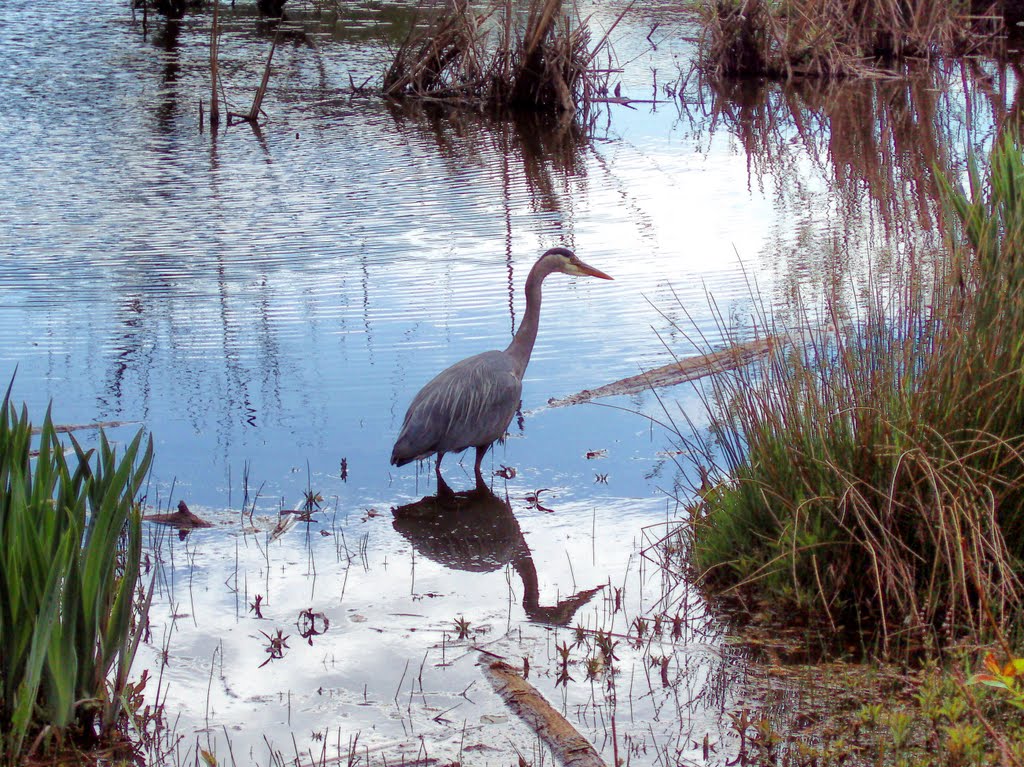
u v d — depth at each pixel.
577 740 5.34
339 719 5.67
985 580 6.11
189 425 9.61
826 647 6.21
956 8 29.09
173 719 5.70
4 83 25.92
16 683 5.41
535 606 6.88
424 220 16.06
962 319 7.09
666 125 23.36
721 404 7.91
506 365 9.17
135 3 35.31
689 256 14.14
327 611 6.85
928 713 5.20
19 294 12.91
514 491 8.59
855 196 16.77
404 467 9.04
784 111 24.12
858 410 6.79
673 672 6.03
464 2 26.05
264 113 23.83
